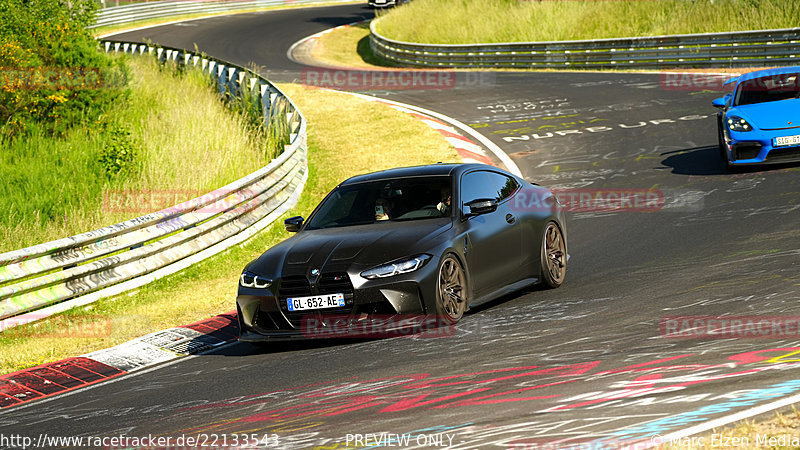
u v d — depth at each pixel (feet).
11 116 194.90
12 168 177.58
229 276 115.96
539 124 210.18
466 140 197.36
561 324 71.61
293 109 184.24
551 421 47.42
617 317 71.67
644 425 44.55
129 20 548.72
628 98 230.48
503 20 377.30
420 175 84.17
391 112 224.94
